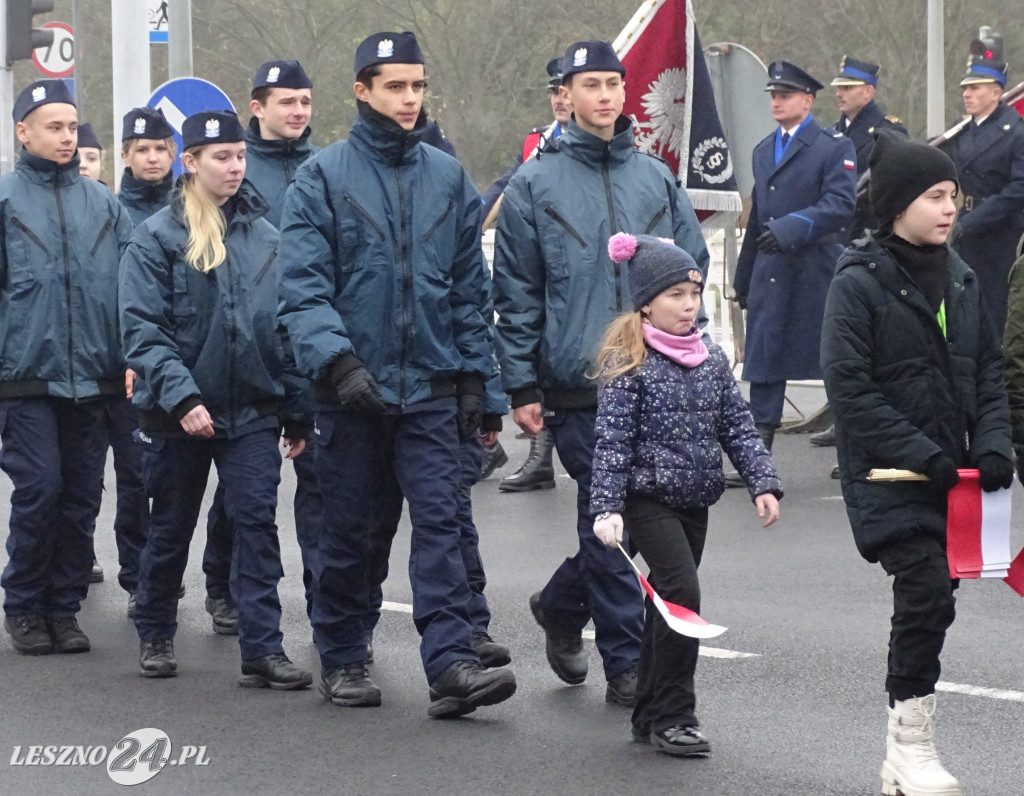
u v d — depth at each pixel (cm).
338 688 1336
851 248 1107
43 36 3612
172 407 1385
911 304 1077
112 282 1609
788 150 2383
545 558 1927
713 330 3419
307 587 1551
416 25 6862
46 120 1578
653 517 1176
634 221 1345
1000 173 2558
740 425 1192
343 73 7325
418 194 1296
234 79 7331
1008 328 1112
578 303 1334
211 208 1439
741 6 6781
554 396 1347
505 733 1248
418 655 1507
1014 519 2045
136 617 1475
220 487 1596
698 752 1175
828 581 1758
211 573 1631
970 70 2586
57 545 1595
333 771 1163
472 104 6875
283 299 1276
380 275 1280
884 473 1071
